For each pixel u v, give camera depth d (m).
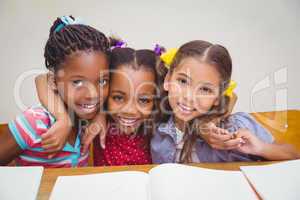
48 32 0.74
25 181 0.73
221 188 0.71
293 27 0.79
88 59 0.75
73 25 0.74
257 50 0.79
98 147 0.84
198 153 0.86
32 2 0.73
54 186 0.72
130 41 0.76
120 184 0.72
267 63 0.80
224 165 0.86
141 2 0.75
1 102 0.77
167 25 0.76
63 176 0.77
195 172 0.76
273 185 0.72
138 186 0.71
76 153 0.84
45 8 0.73
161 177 0.72
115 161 0.85
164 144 0.85
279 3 0.77
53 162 0.84
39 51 0.75
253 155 0.87
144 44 0.76
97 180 0.74
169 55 0.77
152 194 0.68
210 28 0.77
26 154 0.82
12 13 0.73
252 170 0.79
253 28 0.78
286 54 0.80
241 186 0.73
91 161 0.85
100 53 0.76
